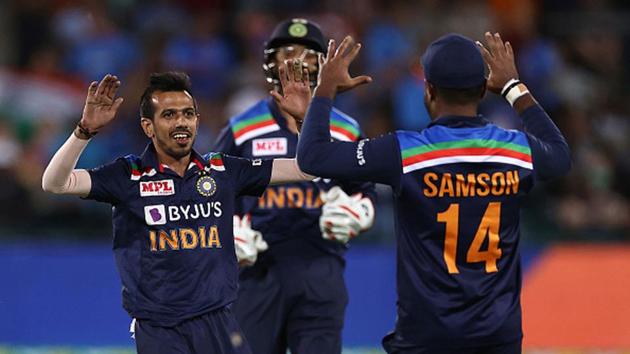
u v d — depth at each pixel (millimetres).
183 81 19953
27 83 47031
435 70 18891
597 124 47188
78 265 37000
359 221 23094
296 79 20203
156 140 19875
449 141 18734
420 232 18812
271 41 23578
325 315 23703
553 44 49594
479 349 18875
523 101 19672
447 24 49312
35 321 36531
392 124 45812
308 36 23281
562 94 47781
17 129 44969
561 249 37625
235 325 20078
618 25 50656
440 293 18703
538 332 36375
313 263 23781
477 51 19000
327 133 18703
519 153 18875
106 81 19031
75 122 46594
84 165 44031
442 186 18625
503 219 18844
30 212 41812
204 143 44875
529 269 37406
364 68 48156
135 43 49688
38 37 50094
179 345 19578
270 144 23812
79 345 36281
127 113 46531
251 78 47094
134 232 19844
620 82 49531
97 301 36688
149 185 19828
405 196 18719
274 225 23672
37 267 37000
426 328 18781
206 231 19953
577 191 44156
